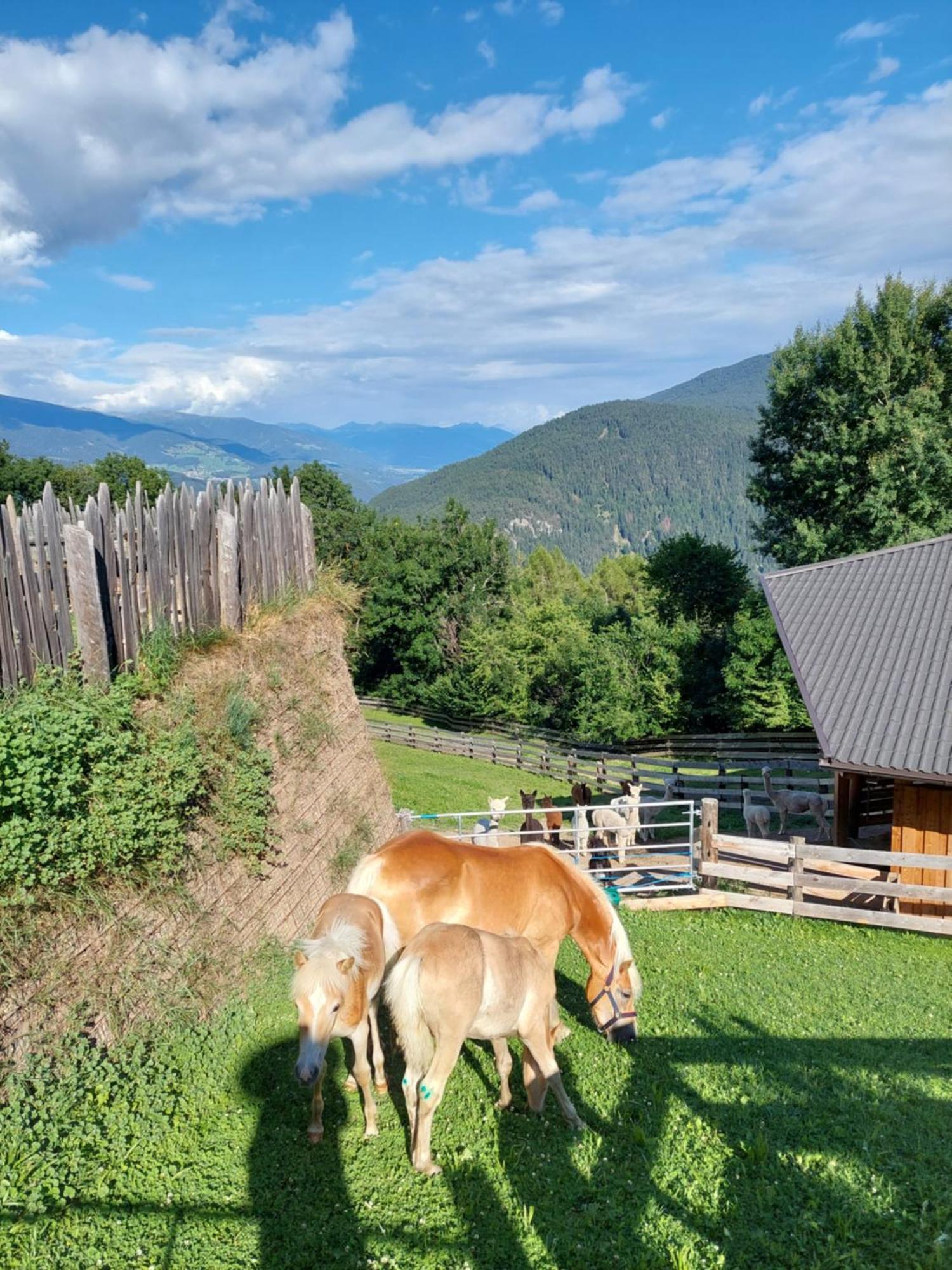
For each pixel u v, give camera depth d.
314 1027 5.45
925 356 33.03
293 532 15.94
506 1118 6.56
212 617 11.98
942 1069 7.74
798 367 35.44
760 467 38.38
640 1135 6.30
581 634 47.62
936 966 10.85
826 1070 7.57
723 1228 5.31
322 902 11.04
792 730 35.47
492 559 56.19
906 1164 6.00
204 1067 6.78
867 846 16.08
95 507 9.02
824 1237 5.24
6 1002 5.85
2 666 7.52
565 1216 5.39
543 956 7.13
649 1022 8.56
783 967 10.53
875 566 17.47
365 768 15.23
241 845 9.43
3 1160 5.08
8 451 48.81
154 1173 5.45
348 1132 6.18
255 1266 4.77
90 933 6.86
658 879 13.59
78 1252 4.62
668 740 36.34
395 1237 5.11
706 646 40.25
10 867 6.19
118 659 9.34
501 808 19.14
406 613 52.72
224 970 8.12
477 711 46.38
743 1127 6.48
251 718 10.66
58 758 6.91
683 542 44.91
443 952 5.82
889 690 13.62
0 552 7.52
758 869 12.93
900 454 31.86
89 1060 6.11
